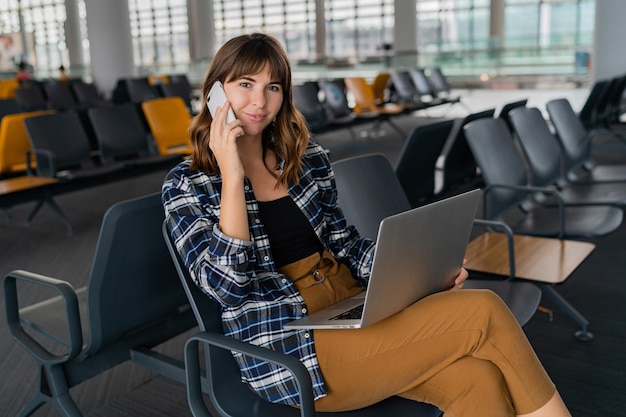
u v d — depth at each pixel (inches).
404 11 686.5
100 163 241.9
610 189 155.3
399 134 404.2
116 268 72.4
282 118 71.8
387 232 57.0
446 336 62.0
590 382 104.8
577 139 175.9
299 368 58.2
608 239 177.8
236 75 66.4
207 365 68.6
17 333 84.2
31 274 80.6
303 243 72.1
